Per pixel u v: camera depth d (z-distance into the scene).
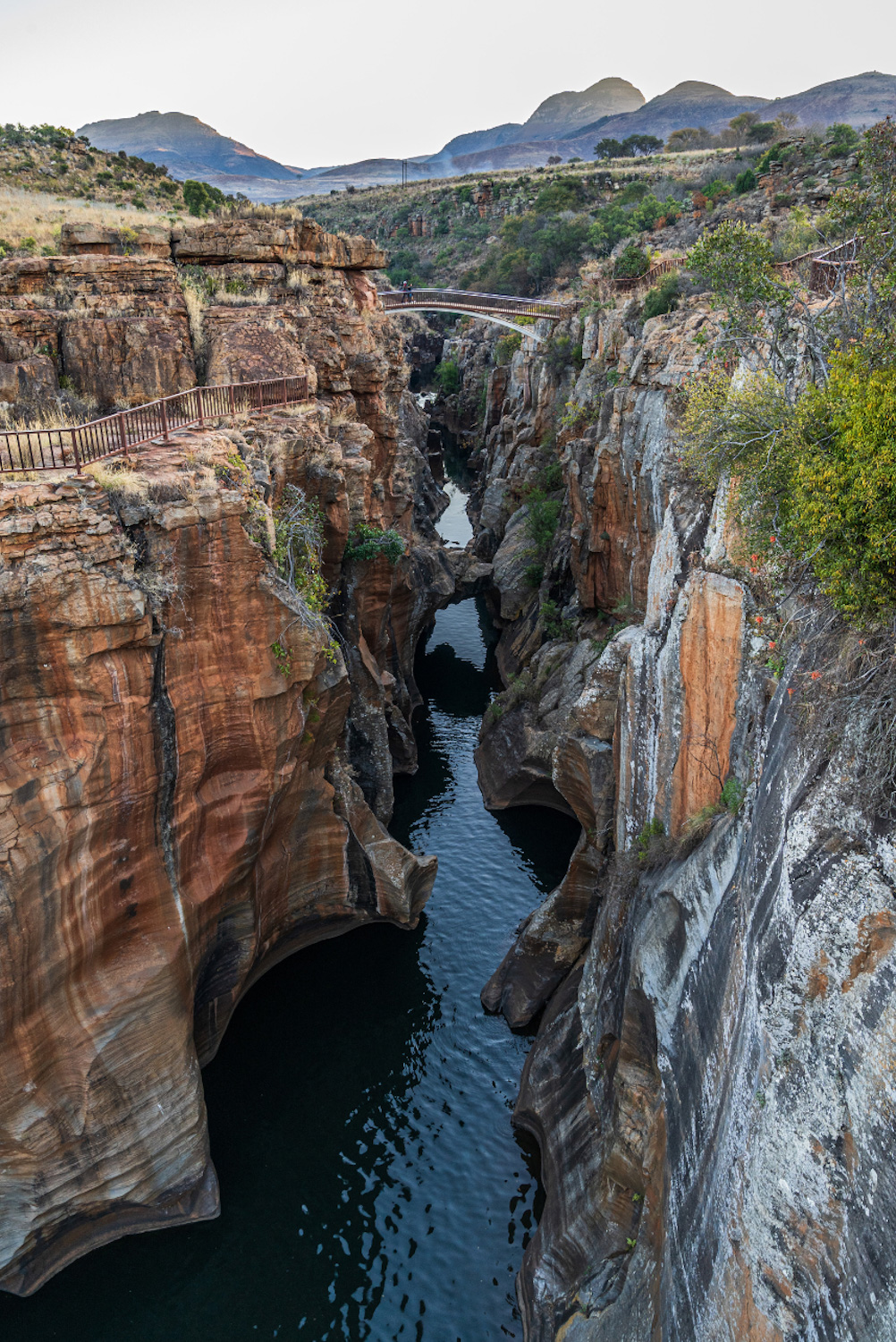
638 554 27.58
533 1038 22.06
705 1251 10.23
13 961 13.78
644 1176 14.30
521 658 39.00
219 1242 17.30
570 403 40.22
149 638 15.27
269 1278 16.70
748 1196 8.96
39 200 43.31
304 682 19.02
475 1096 20.58
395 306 60.94
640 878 17.28
